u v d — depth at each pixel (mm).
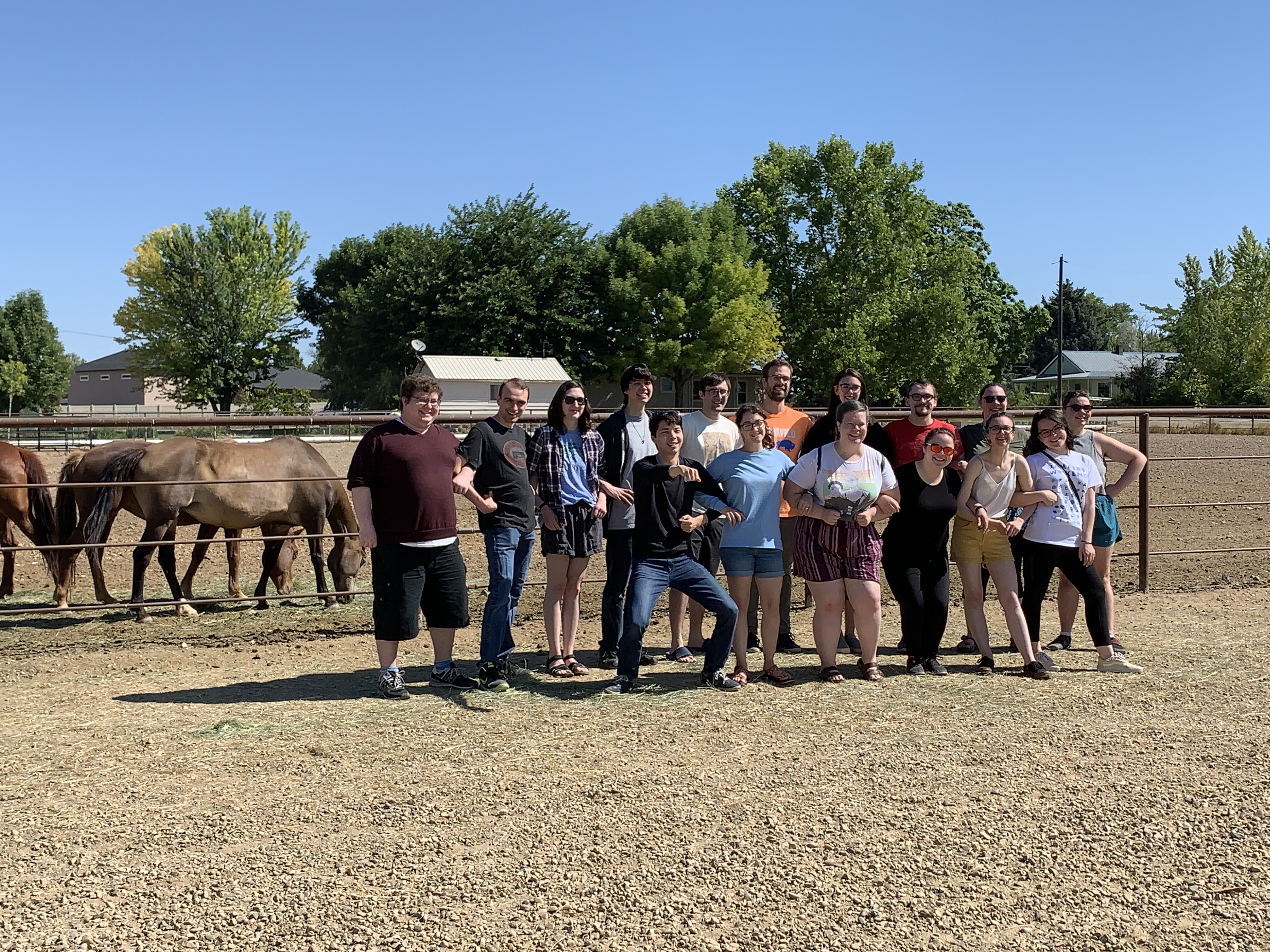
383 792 3850
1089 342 92750
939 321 43375
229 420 6895
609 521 5953
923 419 5938
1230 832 3434
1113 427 31391
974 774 4008
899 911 2916
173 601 7902
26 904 2980
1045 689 5324
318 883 3096
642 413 6016
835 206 45656
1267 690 5211
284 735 4590
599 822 3541
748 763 4164
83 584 9500
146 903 2980
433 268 50812
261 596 8250
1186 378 45469
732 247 47875
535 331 50312
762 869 3174
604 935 2787
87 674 5922
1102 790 3826
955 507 5660
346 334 54562
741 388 53312
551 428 5816
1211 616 7145
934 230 50188
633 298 48500
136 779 4016
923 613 5668
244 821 3578
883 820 3549
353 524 8836
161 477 7996
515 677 5711
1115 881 3098
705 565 6035
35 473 8453
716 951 2711
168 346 53594
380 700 5223
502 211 52250
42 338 64625
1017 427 7566
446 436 5480
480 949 2719
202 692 5434
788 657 6262
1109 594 5742
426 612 5520
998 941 2760
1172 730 4574
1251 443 25125
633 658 5344
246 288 54219
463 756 4285
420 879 3115
